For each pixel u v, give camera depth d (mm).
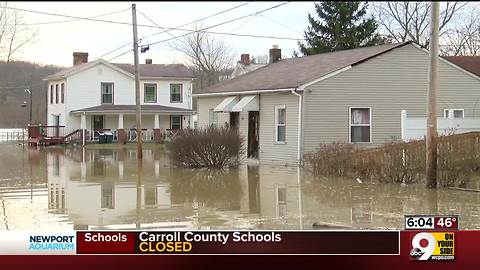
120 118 48250
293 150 23844
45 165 25781
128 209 13086
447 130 20203
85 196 15312
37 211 12844
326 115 23484
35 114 86125
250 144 27312
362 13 47438
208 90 31312
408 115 24578
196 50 73000
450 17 45688
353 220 11461
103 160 28594
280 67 30359
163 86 52406
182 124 52500
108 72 50406
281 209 12977
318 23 47906
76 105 49406
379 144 23812
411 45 24641
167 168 23328
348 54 26531
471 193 14977
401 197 14484
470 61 32156
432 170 15836
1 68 66062
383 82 24266
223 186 17281
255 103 26406
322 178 19062
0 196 15391
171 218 11875
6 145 48062
